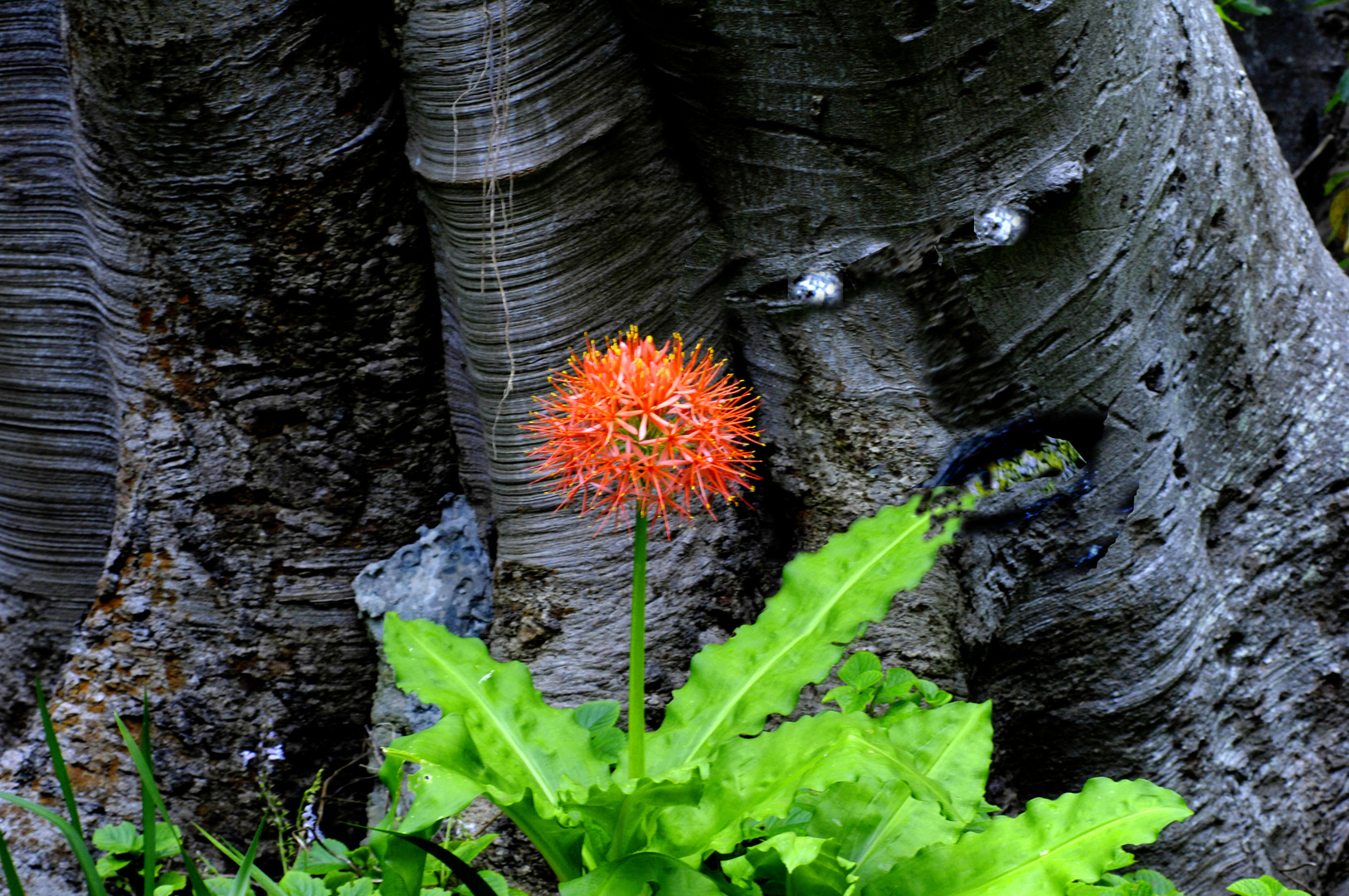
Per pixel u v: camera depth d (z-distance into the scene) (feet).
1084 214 13.66
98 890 12.67
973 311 13.76
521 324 13.89
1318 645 14.56
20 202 14.34
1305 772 14.53
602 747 13.01
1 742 15.30
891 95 13.38
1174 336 14.11
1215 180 14.06
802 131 13.55
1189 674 14.35
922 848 12.79
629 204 13.80
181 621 14.37
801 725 12.74
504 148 13.67
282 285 14.12
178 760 14.33
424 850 12.71
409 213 14.14
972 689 14.19
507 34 13.57
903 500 13.98
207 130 13.87
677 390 12.58
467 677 13.06
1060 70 13.41
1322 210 25.46
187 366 14.29
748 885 12.86
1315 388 14.52
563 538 14.02
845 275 13.80
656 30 13.44
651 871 12.59
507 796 12.64
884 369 13.91
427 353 14.35
